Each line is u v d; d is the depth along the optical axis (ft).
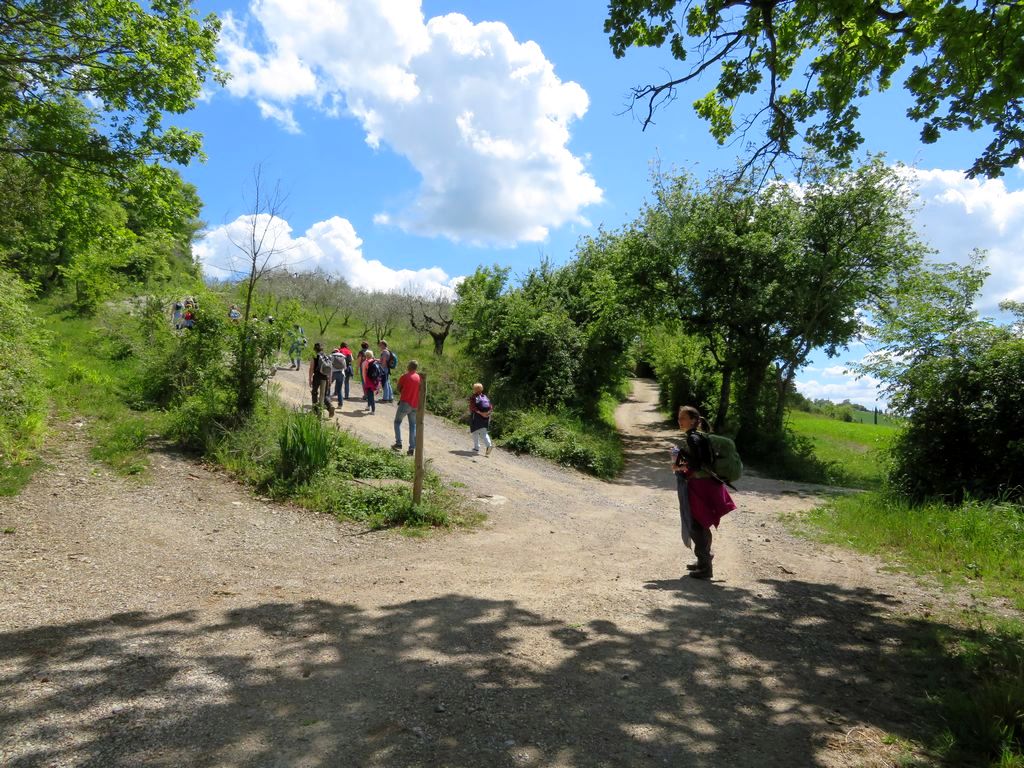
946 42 19.51
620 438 86.69
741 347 80.64
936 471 38.55
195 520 24.20
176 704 10.33
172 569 18.58
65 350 52.44
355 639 13.78
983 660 13.62
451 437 55.31
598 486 48.21
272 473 30.07
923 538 26.68
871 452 60.75
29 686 10.57
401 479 34.22
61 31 36.73
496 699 11.19
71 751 8.75
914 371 40.73
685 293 83.30
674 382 118.42
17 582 16.08
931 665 13.62
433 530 26.89
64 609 14.56
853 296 77.10
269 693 10.96
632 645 14.26
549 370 76.59
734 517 36.88
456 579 19.56
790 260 76.74
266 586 17.74
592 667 12.89
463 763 9.02
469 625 15.03
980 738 10.26
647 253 83.82
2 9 33.09
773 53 23.41
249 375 36.19
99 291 77.56
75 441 31.78
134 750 8.89
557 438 59.72
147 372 42.75
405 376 42.96
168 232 48.16
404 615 15.58
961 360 38.75
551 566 22.03
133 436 32.73
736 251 77.51
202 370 36.70
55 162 38.37
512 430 60.85
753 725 10.76
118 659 11.96
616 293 84.48
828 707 11.56
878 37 23.39
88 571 17.54
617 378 87.56
